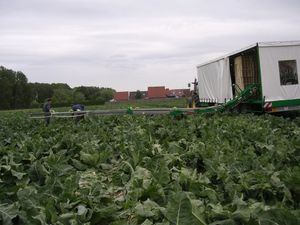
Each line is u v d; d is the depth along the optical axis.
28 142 11.48
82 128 16.50
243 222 4.23
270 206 5.04
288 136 11.20
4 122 24.47
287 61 17.11
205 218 4.36
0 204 4.91
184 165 7.88
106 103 86.56
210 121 15.24
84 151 10.23
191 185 5.73
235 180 6.12
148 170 7.00
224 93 20.58
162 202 5.65
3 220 4.52
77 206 5.40
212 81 22.59
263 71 16.94
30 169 7.64
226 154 8.16
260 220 3.85
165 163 7.00
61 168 8.34
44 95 134.00
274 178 5.67
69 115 21.77
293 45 17.09
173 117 18.70
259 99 17.34
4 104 111.06
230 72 19.83
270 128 12.40
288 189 5.45
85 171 9.24
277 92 17.05
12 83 113.81
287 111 17.47
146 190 5.72
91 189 6.19
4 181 7.72
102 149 10.62
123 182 7.26
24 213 4.68
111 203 5.95
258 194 5.52
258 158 7.30
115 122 19.41
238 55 18.97
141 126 15.70
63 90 111.44
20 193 5.40
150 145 10.02
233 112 18.80
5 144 13.50
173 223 3.80
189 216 3.81
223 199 5.49
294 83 17.17
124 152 10.12
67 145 11.10
